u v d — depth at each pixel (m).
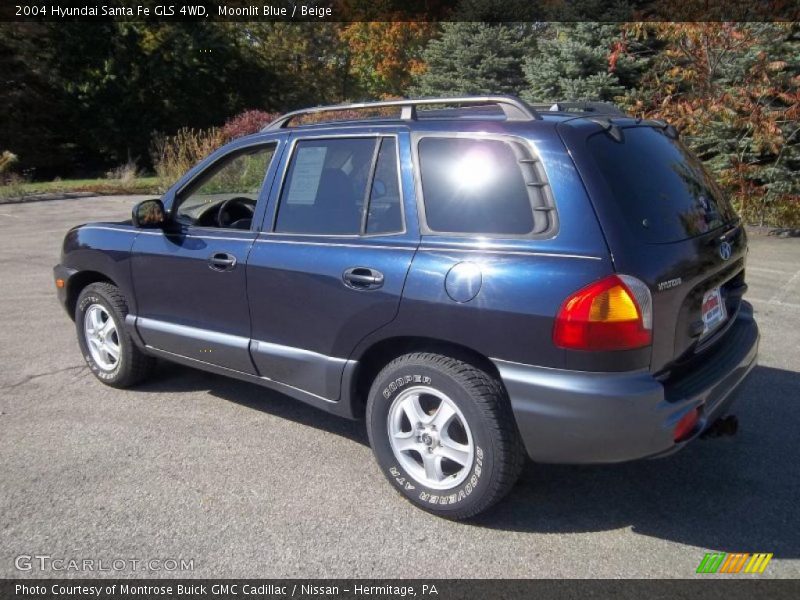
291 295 3.82
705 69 10.42
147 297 4.65
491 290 3.10
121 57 33.56
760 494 3.60
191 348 4.45
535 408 3.04
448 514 3.36
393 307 3.38
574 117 3.34
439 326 3.25
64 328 6.59
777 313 6.66
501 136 3.26
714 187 3.85
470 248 3.22
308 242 3.80
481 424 3.17
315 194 3.88
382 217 3.56
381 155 3.62
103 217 14.80
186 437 4.29
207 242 4.27
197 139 20.95
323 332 3.72
